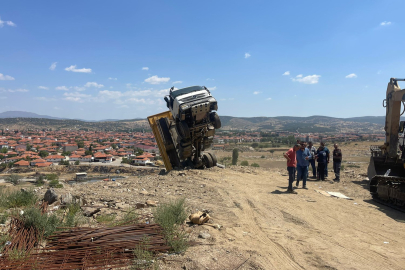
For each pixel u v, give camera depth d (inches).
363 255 196.1
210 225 249.9
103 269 163.2
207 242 212.5
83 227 207.9
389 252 201.6
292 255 195.3
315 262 185.3
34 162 4635.8
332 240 224.8
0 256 165.5
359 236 234.8
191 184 458.0
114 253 180.9
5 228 207.8
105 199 329.4
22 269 155.2
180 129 601.6
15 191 301.7
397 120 422.0
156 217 234.2
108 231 202.8
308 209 316.8
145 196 361.7
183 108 552.4
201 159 651.5
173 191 399.5
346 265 179.9
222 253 192.7
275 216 289.3
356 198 382.9
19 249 173.6
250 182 488.7
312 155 554.3
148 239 195.9
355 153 3715.6
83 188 421.7
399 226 262.2
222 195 377.7
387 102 446.6
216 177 530.0
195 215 252.5
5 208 270.8
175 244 193.8
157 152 6437.0
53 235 196.1
